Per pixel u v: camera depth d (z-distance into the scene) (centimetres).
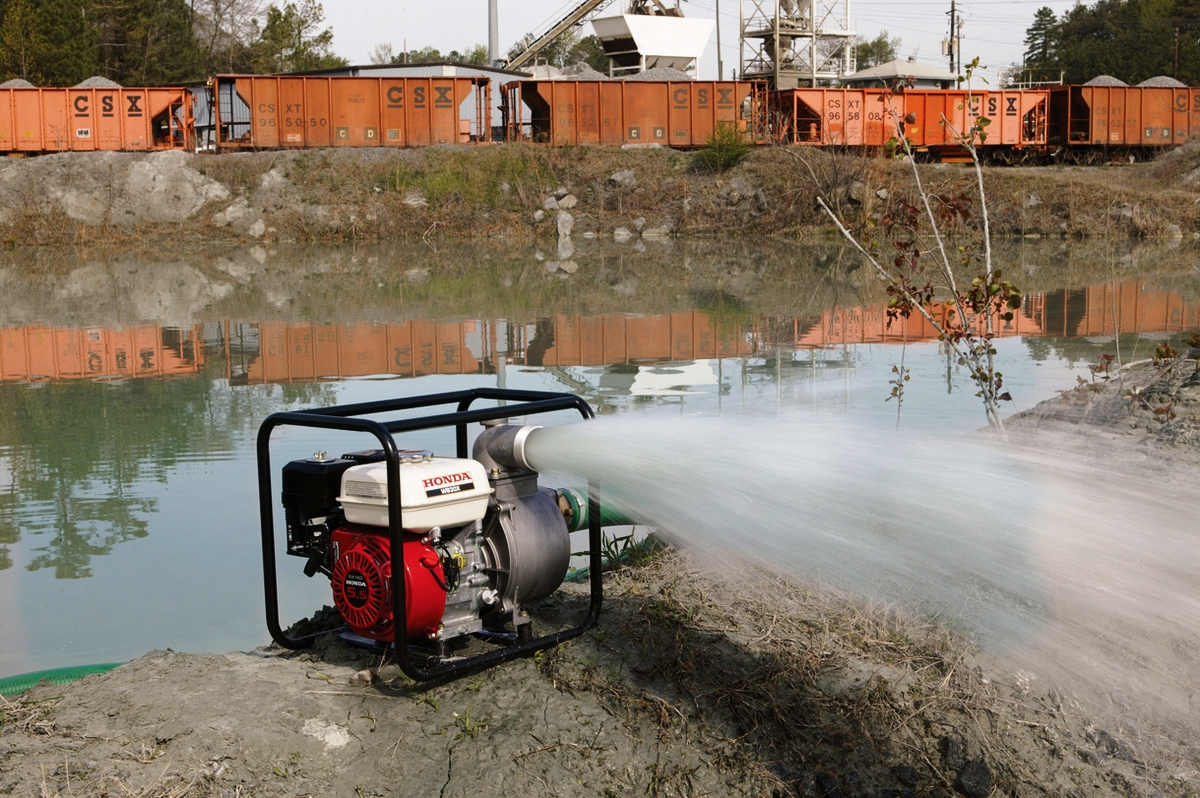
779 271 2442
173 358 1316
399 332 1520
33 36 5509
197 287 2245
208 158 3809
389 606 365
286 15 7656
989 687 369
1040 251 2819
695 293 1992
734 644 405
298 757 333
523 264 2727
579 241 3588
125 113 3934
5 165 3684
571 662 392
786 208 3631
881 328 1485
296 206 3725
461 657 391
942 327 706
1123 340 1284
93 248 3466
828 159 3609
